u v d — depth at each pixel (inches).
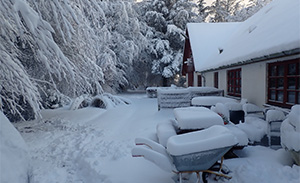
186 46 905.5
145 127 296.4
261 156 166.2
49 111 452.1
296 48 189.5
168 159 120.7
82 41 330.6
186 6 1190.3
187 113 183.8
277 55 223.8
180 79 1253.7
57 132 279.6
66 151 205.8
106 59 729.0
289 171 135.0
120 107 536.1
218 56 491.8
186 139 132.3
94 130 290.2
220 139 117.3
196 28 777.6
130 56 923.4
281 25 261.4
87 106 546.9
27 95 201.3
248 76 328.5
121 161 173.5
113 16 911.7
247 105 253.1
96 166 164.6
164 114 386.6
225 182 130.2
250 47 303.4
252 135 189.0
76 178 153.6
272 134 189.0
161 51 1101.7
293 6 293.1
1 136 87.1
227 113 212.5
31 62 325.4
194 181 135.4
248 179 130.2
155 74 1192.8
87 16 363.6
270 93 274.5
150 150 122.2
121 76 965.8
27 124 334.0
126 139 239.8
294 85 228.1
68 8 206.2
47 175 154.6
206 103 335.6
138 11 1116.5
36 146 221.3
